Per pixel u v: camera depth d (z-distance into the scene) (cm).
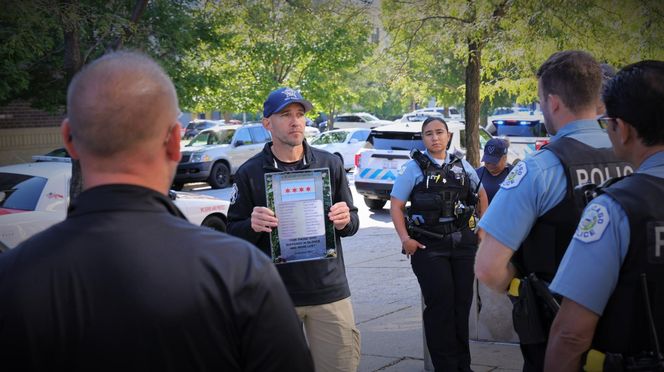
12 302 151
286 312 161
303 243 375
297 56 2302
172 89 171
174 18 1517
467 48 995
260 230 368
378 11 1134
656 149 223
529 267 265
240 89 2209
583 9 927
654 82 220
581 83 264
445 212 487
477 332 590
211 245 160
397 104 4797
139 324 150
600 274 213
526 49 954
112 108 159
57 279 153
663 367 207
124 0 1259
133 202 161
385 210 1551
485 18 948
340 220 371
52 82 1616
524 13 931
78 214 161
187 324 152
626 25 947
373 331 648
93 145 161
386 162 1448
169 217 164
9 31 991
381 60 1220
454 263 491
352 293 812
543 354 265
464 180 493
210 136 2155
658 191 214
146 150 164
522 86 1115
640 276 210
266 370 157
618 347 216
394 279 878
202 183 2231
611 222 213
